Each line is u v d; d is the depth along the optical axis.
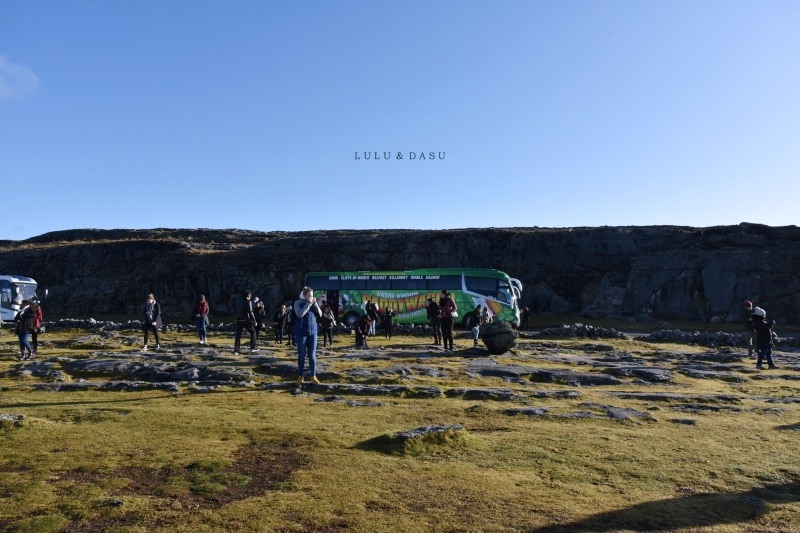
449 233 61.09
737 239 51.81
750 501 5.78
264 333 33.09
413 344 23.98
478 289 37.28
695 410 10.41
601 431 8.48
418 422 8.91
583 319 49.50
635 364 17.66
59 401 10.62
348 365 16.09
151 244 67.25
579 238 58.00
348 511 5.23
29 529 4.70
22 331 18.61
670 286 49.75
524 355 19.55
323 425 8.52
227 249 68.25
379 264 59.84
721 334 28.30
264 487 5.87
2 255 70.00
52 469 6.29
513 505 5.48
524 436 8.07
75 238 86.81
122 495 5.55
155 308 20.53
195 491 5.69
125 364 15.41
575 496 5.79
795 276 46.56
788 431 8.76
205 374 14.28
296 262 59.81
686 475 6.55
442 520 5.09
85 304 61.53
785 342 27.59
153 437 7.70
